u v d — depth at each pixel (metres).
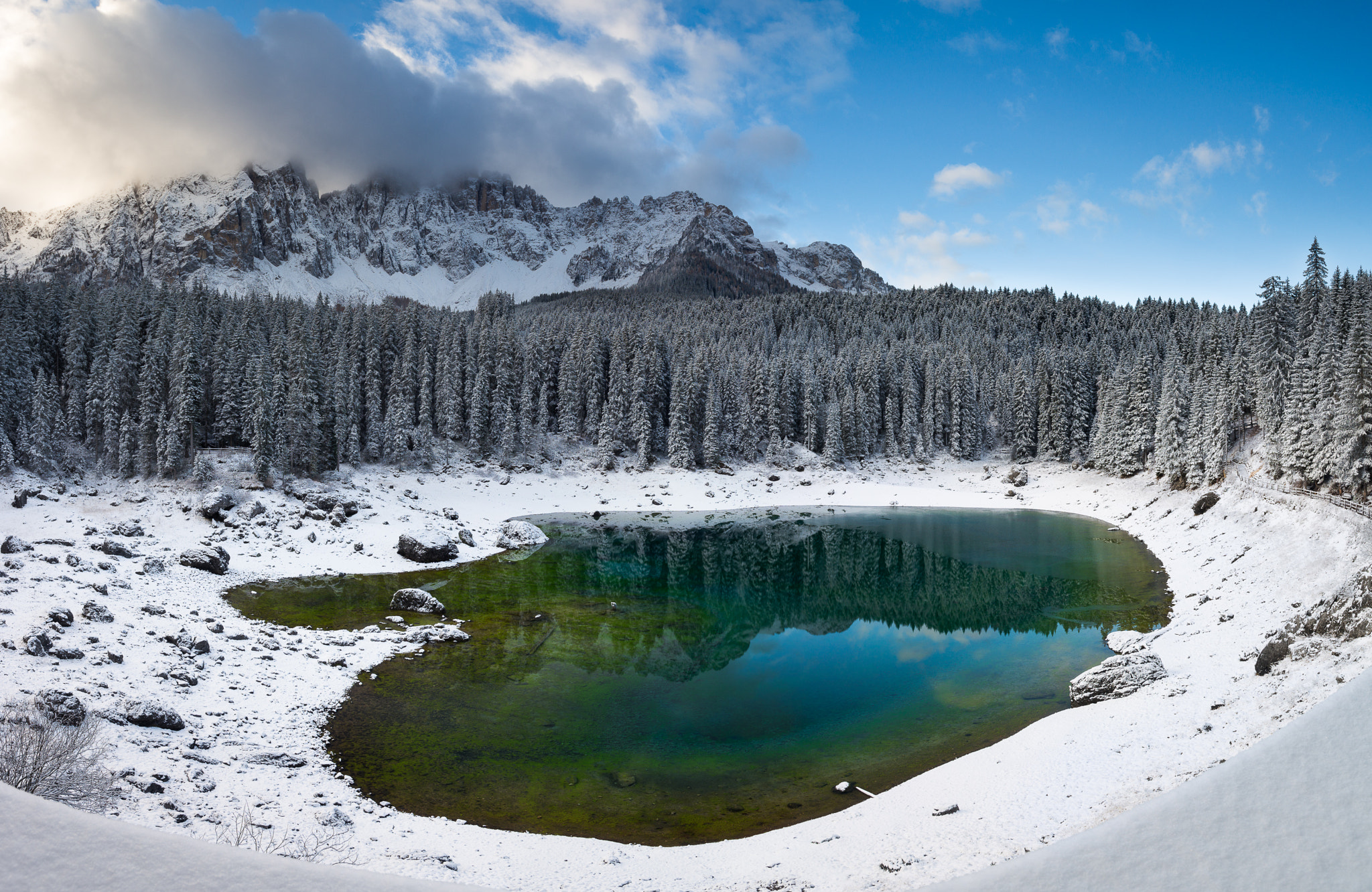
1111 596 52.03
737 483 112.38
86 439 80.50
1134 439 101.25
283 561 58.03
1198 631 37.41
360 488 84.38
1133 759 22.14
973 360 141.00
